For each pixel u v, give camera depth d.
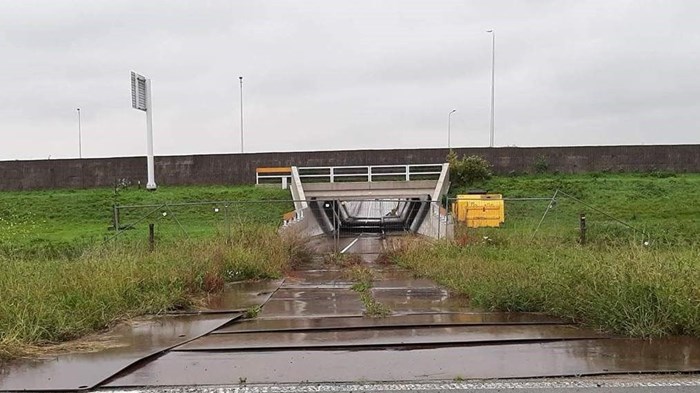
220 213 26.48
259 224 15.80
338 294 10.03
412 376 5.27
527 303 8.02
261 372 5.41
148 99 33.72
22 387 5.03
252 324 7.47
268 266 12.43
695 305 6.64
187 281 9.54
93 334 6.92
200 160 35.12
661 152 33.84
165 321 7.63
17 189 35.69
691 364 5.52
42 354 6.02
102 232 22.42
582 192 29.45
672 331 6.57
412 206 30.28
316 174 33.31
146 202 30.28
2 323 6.45
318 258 15.73
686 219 23.95
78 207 30.12
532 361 5.68
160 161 35.31
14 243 17.25
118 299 7.93
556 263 9.09
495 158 33.88
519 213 25.73
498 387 4.99
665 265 7.84
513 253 13.17
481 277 9.76
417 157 33.56
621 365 5.51
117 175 35.75
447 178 30.81
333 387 5.01
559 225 21.12
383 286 10.82
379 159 33.62
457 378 5.20
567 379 5.18
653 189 29.81
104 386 5.08
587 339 6.46
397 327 7.12
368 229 29.53
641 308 6.71
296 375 5.32
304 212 23.83
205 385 5.08
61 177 35.81
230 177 34.97
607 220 23.08
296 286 11.07
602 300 7.08
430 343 6.33
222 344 6.39
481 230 18.44
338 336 6.71
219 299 9.38
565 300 7.61
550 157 34.00
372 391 4.92
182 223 24.33
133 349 6.19
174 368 5.57
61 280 8.42
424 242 15.73
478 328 7.03
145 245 13.43
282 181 32.78
